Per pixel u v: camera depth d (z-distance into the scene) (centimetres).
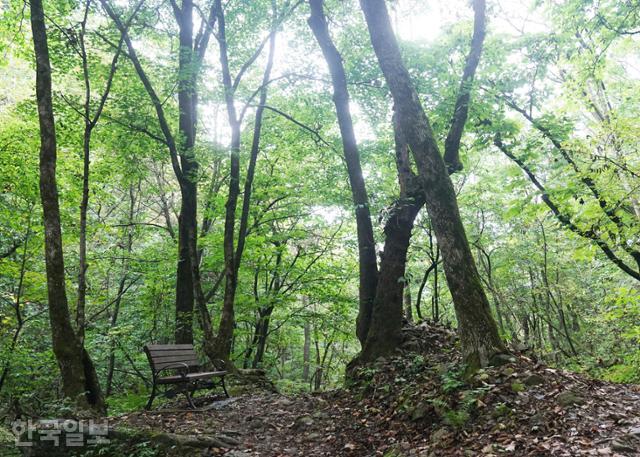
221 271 1653
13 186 1263
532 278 2152
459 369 644
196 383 917
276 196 1652
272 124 1623
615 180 1187
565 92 1390
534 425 473
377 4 802
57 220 797
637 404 528
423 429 565
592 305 1944
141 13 1188
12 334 1381
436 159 729
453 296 680
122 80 1312
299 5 1398
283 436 646
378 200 1411
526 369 596
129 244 1802
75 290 1609
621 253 1670
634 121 1112
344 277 1748
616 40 1267
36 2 827
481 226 1892
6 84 1669
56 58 1156
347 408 732
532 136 1262
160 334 1633
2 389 1202
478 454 446
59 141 1293
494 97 1180
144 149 1345
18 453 582
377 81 1257
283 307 1741
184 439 550
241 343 2022
